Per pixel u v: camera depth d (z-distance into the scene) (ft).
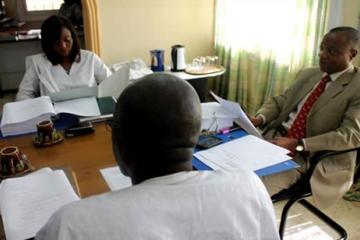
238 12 11.23
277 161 4.48
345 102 5.67
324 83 6.08
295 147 5.58
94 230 1.86
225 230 2.17
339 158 5.62
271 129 6.78
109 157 4.42
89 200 1.97
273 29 9.84
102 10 11.24
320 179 5.49
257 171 4.28
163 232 1.98
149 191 2.05
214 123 5.39
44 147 4.71
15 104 5.65
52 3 16.44
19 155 4.08
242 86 11.71
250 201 2.29
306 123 6.09
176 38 12.44
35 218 3.05
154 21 11.97
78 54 7.45
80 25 13.35
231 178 2.30
